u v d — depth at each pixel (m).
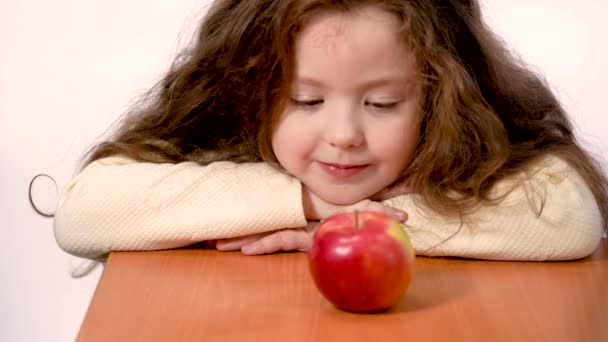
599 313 1.52
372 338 1.41
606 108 3.05
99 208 1.79
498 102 1.99
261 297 1.56
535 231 1.76
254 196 1.78
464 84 1.83
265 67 1.77
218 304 1.53
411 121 1.77
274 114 1.78
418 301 1.55
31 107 2.96
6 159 2.92
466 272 1.70
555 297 1.59
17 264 2.90
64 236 1.81
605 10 3.15
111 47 3.03
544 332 1.44
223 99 1.96
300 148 1.78
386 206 1.81
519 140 2.01
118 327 1.44
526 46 3.11
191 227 1.77
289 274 1.67
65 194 1.85
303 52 1.70
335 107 1.73
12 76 2.98
